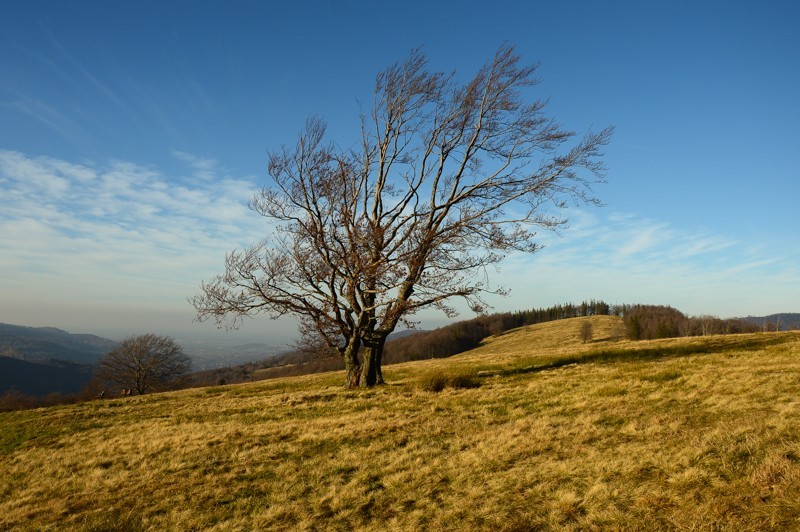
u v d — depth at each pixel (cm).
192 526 723
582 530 544
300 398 1800
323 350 2136
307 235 1941
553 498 641
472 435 1027
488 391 1576
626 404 1143
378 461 916
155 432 1416
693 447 707
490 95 1975
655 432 859
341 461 942
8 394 5694
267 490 837
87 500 883
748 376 1225
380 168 2112
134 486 928
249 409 1706
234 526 705
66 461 1180
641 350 2369
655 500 570
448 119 2003
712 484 581
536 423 1059
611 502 592
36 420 1917
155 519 758
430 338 12594
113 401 2575
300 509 736
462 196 1973
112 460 1144
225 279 1952
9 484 1073
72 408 2283
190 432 1339
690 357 1900
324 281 1959
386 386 1945
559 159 1864
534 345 10450
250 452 1066
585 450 815
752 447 659
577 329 11494
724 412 923
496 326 14775
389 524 645
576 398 1293
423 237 1791
